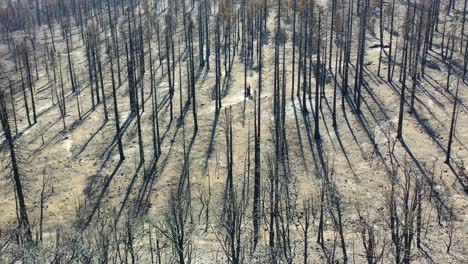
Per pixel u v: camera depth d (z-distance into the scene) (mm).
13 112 74438
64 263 32906
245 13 111188
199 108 76562
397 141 58938
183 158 61562
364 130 62719
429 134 59531
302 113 69062
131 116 76625
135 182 57469
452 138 58000
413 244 41562
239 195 52656
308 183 53719
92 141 69375
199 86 86125
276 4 116938
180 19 130500
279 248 40500
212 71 93188
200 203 51938
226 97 80062
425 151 56250
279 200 45906
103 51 116562
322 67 79000
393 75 77750
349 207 48750
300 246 43281
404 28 83875
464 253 40219
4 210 53969
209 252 42062
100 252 35188
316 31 85750
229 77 88625
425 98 68250
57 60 116750
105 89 92875
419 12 105312
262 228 46781
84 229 45625
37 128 76188
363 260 39875
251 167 57781
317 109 61781
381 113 66125
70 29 142750
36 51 130625
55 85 91062
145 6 128000
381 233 43125
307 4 80062
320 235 43375
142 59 86875
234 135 65750
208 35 107562
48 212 53219
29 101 92375
